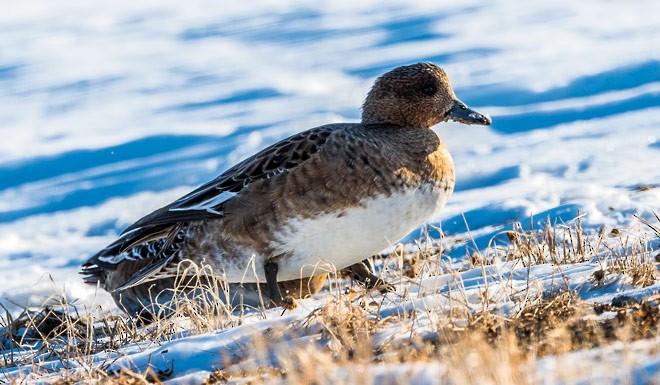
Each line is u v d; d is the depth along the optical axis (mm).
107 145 25094
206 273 10477
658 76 24672
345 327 8203
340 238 10273
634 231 12086
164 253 11016
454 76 27562
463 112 10992
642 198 14133
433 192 10508
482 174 18297
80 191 21547
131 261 11719
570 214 13625
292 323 8492
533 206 14883
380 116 10898
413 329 7891
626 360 6168
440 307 8359
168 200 20203
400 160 10281
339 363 7281
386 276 12055
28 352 10367
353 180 10133
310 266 10477
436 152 10555
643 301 7934
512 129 21922
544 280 9430
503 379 5953
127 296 11945
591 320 7668
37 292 14430
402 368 6699
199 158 22781
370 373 6699
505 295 8852
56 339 10516
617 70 25469
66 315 10594
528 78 25922
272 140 23672
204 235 10625
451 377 6223
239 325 9328
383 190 10195
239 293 11289
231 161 22250
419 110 10805
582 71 25953
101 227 19203
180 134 25078
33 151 25594
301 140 10367
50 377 8680
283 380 7168
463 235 14078
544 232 11352
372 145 10242
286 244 10305
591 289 8953
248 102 28516
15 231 19328
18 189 22578
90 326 10508
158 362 8391
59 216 20188
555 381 6020
